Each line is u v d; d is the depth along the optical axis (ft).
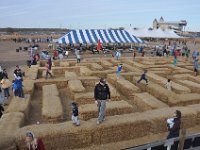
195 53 121.19
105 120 35.63
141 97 50.83
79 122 34.40
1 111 42.68
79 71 87.56
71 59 109.40
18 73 62.49
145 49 165.68
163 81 66.13
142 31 189.47
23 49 160.25
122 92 61.52
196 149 22.21
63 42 133.49
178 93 58.75
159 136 36.58
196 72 84.94
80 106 42.93
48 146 31.53
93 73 76.48
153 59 112.68
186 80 72.33
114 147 33.24
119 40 144.15
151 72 80.02
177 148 22.25
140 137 36.17
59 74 85.25
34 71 78.18
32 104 52.11
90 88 65.87
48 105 44.83
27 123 41.83
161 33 188.55
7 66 98.12
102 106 34.24
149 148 20.13
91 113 40.60
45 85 61.46
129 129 35.27
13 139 29.84
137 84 65.67
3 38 253.85
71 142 32.55
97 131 33.45
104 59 109.29
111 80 69.67
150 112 39.58
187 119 38.99
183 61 109.40
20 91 50.21
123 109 42.73
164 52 134.21
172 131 29.07
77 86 58.59
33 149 21.66
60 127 33.06
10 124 34.99
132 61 103.14
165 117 37.52
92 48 145.69
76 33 142.82
